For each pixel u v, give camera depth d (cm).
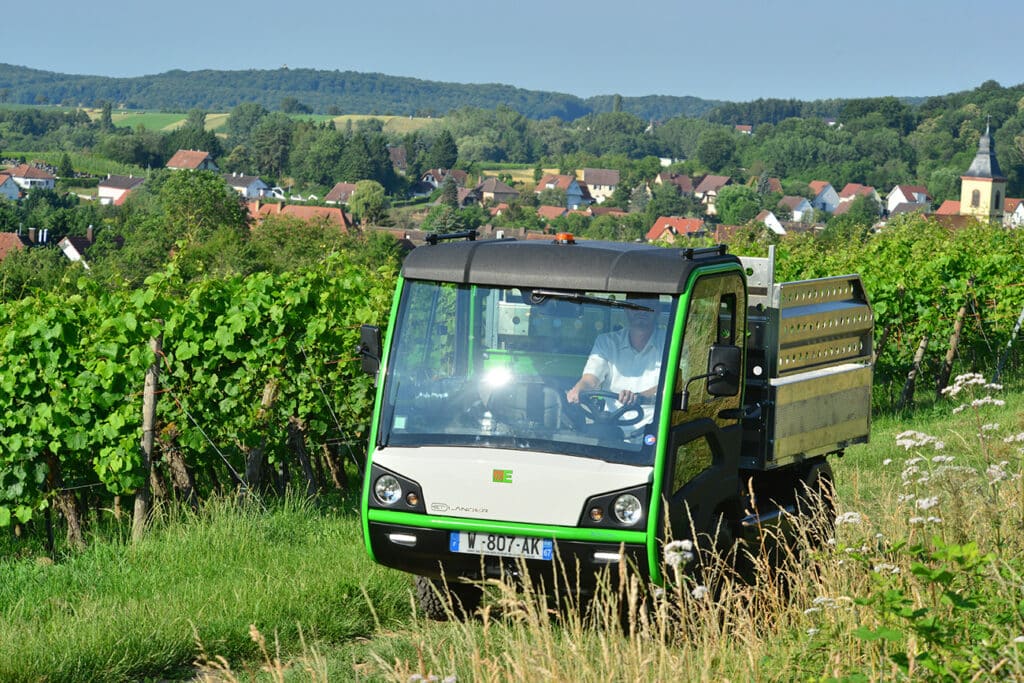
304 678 1029
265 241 9894
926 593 923
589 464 1048
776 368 1252
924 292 3120
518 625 916
